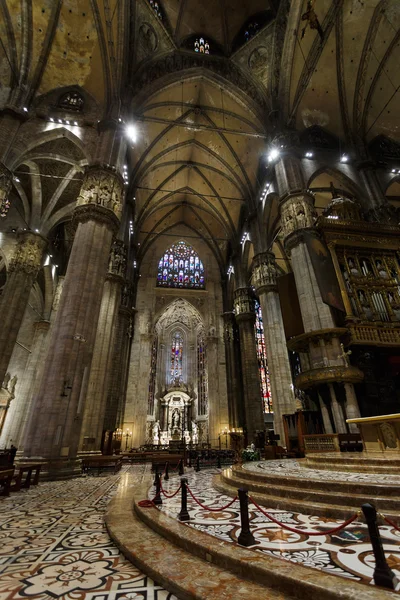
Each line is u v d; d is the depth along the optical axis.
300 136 21.56
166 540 3.72
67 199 22.72
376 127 22.47
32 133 16.84
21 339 25.41
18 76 17.12
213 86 23.28
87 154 17.27
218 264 38.34
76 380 11.94
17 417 23.47
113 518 4.82
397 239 16.92
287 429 16.42
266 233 24.81
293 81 20.95
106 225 15.22
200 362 37.03
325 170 20.61
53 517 5.29
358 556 2.97
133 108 19.47
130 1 18.20
